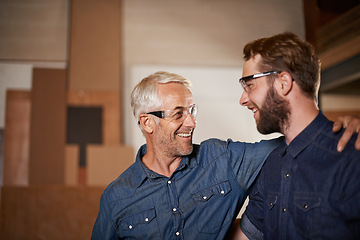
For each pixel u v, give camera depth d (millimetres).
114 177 4469
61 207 4297
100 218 1812
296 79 1436
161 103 1739
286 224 1463
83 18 4730
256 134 4695
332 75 4512
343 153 1347
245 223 1799
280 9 4988
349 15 4191
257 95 1495
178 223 1717
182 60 4809
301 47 1446
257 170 1735
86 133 4523
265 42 1507
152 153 1814
